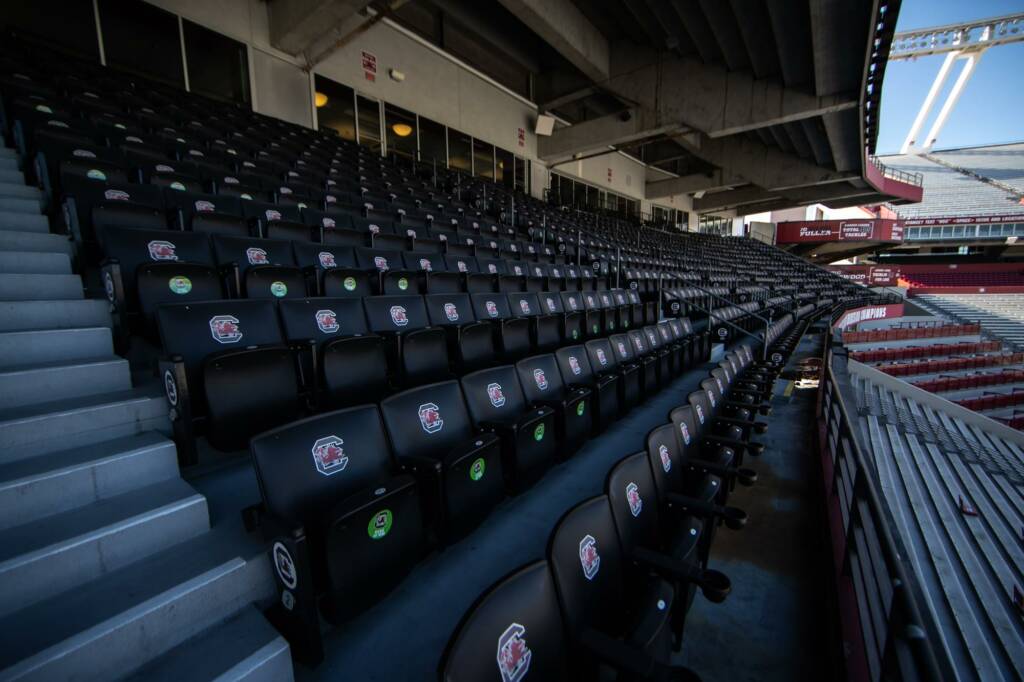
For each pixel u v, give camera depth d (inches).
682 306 259.3
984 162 1521.9
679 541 56.4
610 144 487.5
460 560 67.8
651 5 345.1
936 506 206.2
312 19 263.7
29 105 136.6
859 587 55.4
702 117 409.1
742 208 973.8
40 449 56.2
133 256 91.8
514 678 35.6
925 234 1143.6
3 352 64.8
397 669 49.6
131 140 146.5
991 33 1424.7
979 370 619.8
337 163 256.2
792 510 91.4
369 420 64.5
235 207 135.1
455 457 64.6
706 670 55.4
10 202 95.5
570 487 90.1
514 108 488.7
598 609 47.6
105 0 224.5
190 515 54.0
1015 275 1130.0
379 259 149.1
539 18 344.5
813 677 54.4
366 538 52.0
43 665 36.4
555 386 108.2
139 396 66.2
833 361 140.7
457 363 113.2
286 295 106.0
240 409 71.3
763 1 306.5
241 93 276.1
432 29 395.9
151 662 42.8
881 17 284.7
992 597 152.6
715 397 109.2
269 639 45.9
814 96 369.4
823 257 1200.2
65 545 44.8
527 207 402.3
